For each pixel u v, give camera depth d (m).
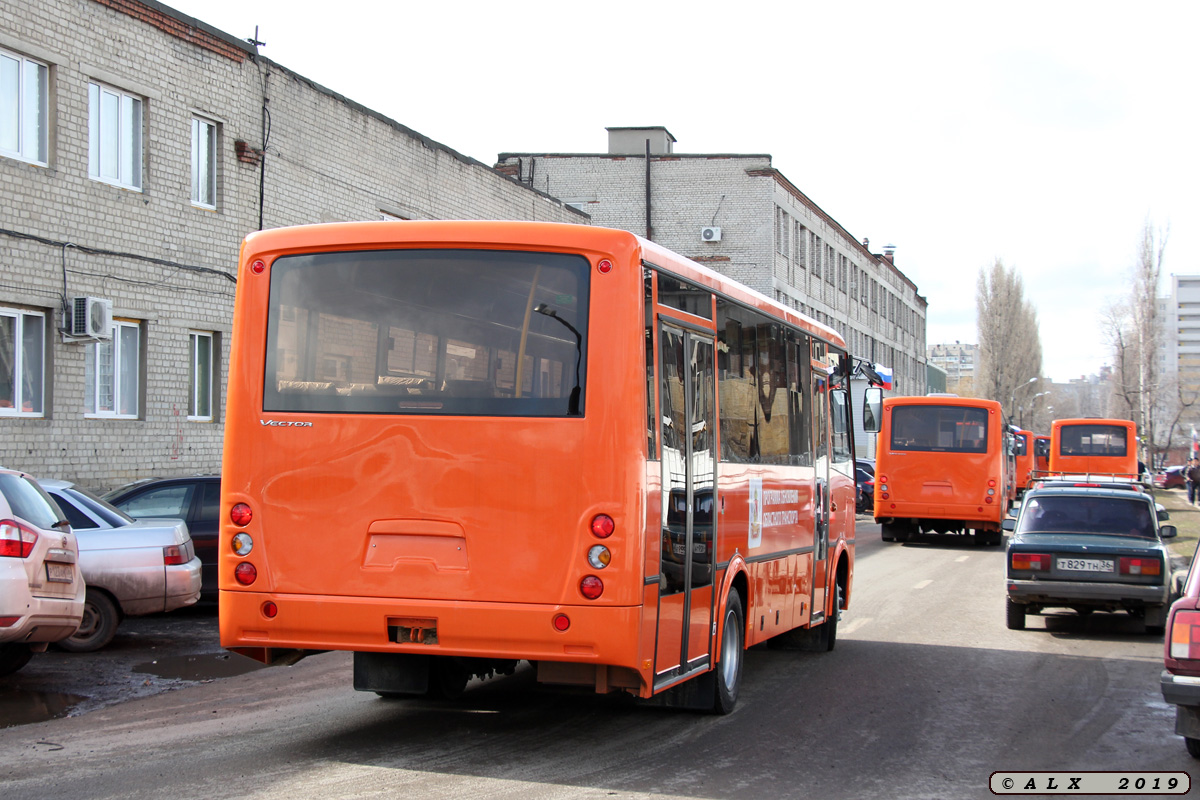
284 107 21.91
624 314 6.93
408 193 26.34
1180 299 160.75
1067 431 43.41
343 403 7.18
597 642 6.75
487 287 7.08
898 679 10.62
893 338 79.25
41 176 16.67
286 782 6.52
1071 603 13.74
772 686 10.20
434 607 6.90
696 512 7.93
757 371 9.62
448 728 8.10
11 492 9.27
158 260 18.77
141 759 7.07
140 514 14.41
